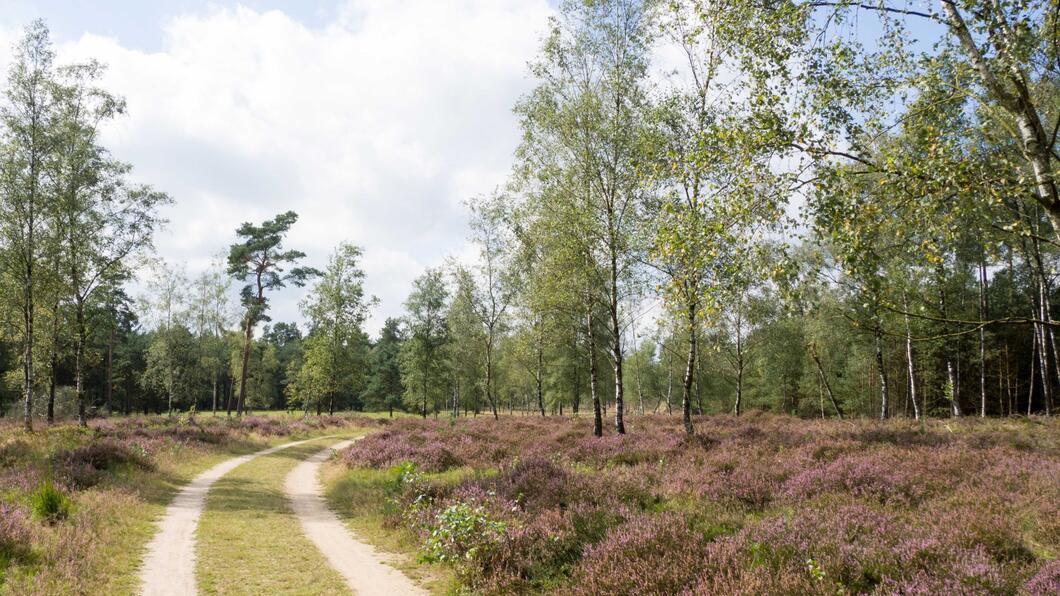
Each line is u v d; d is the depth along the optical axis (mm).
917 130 6414
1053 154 5395
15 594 6461
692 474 12703
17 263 24969
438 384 53281
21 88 25094
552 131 21875
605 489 10820
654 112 18781
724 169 7281
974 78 6371
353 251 49781
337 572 8320
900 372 45344
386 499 12945
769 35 6883
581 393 57438
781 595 5359
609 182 21656
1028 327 35094
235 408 86062
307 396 54125
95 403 68938
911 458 12336
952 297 31438
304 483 18000
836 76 6926
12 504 10117
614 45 21250
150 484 14719
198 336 55125
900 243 6504
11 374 36375
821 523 7434
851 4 6359
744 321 38594
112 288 30719
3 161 24359
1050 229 20484
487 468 17812
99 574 7602
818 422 28391
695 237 7066
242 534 10547
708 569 6109
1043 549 7266
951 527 7410
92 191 27234
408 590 7582
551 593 6684
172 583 7590
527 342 29531
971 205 5691
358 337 50250
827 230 6465
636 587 5992
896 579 5648
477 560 7777
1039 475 10359
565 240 21406
